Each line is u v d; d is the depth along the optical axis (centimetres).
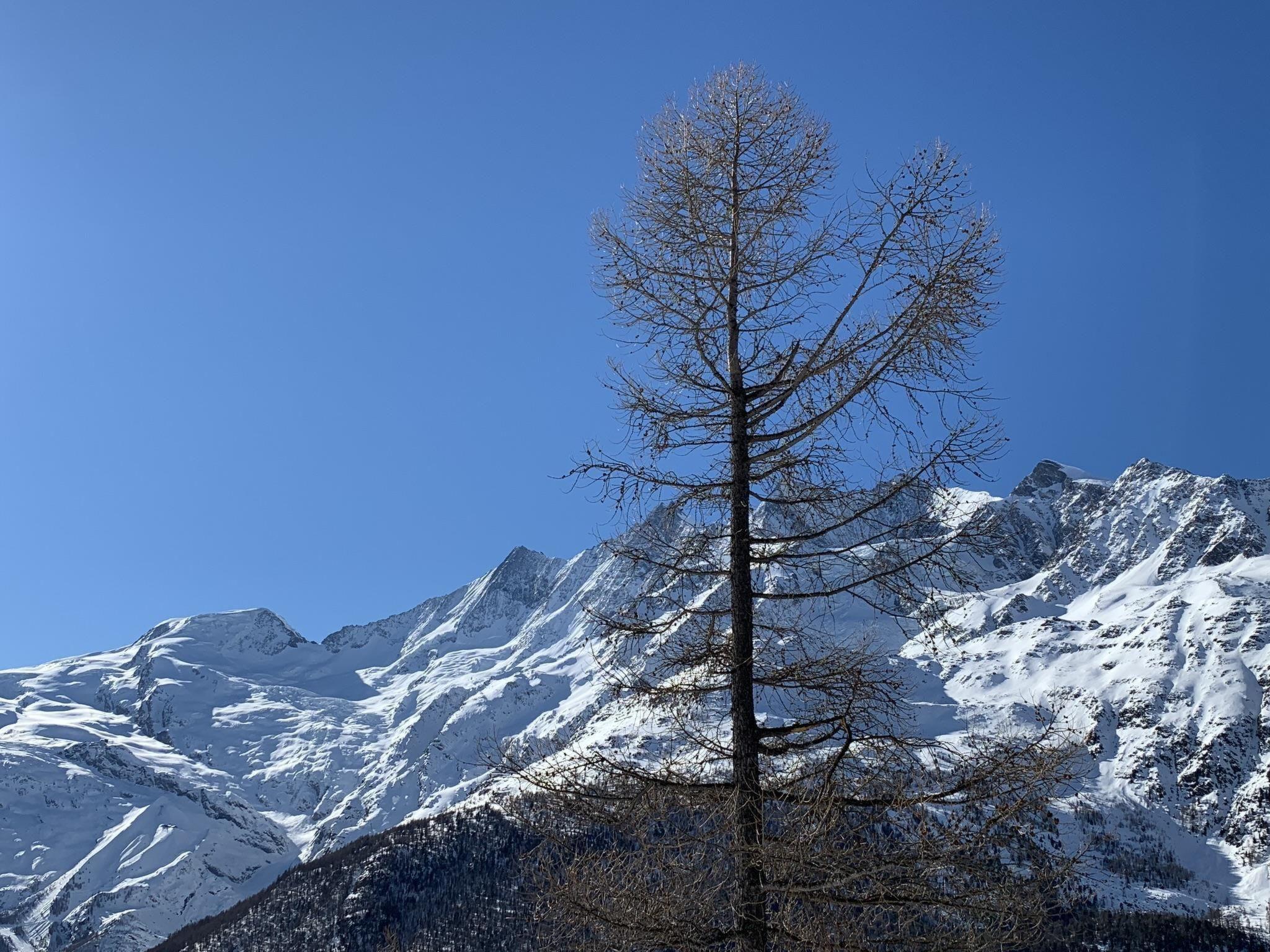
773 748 1062
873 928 959
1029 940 905
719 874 1022
